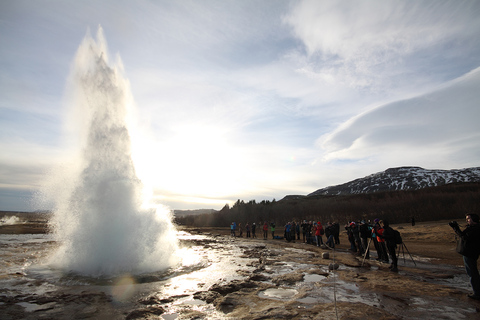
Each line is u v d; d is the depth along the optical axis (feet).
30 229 139.23
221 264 39.32
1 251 50.90
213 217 308.19
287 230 82.43
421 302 20.25
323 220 256.11
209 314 18.38
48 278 29.12
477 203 208.54
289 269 34.65
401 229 111.55
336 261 40.70
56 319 17.56
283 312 17.98
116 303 20.95
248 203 349.82
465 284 26.55
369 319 16.62
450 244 63.82
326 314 17.49
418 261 41.27
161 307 19.93
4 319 17.46
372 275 30.09
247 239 96.63
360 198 323.16
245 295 22.68
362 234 45.47
